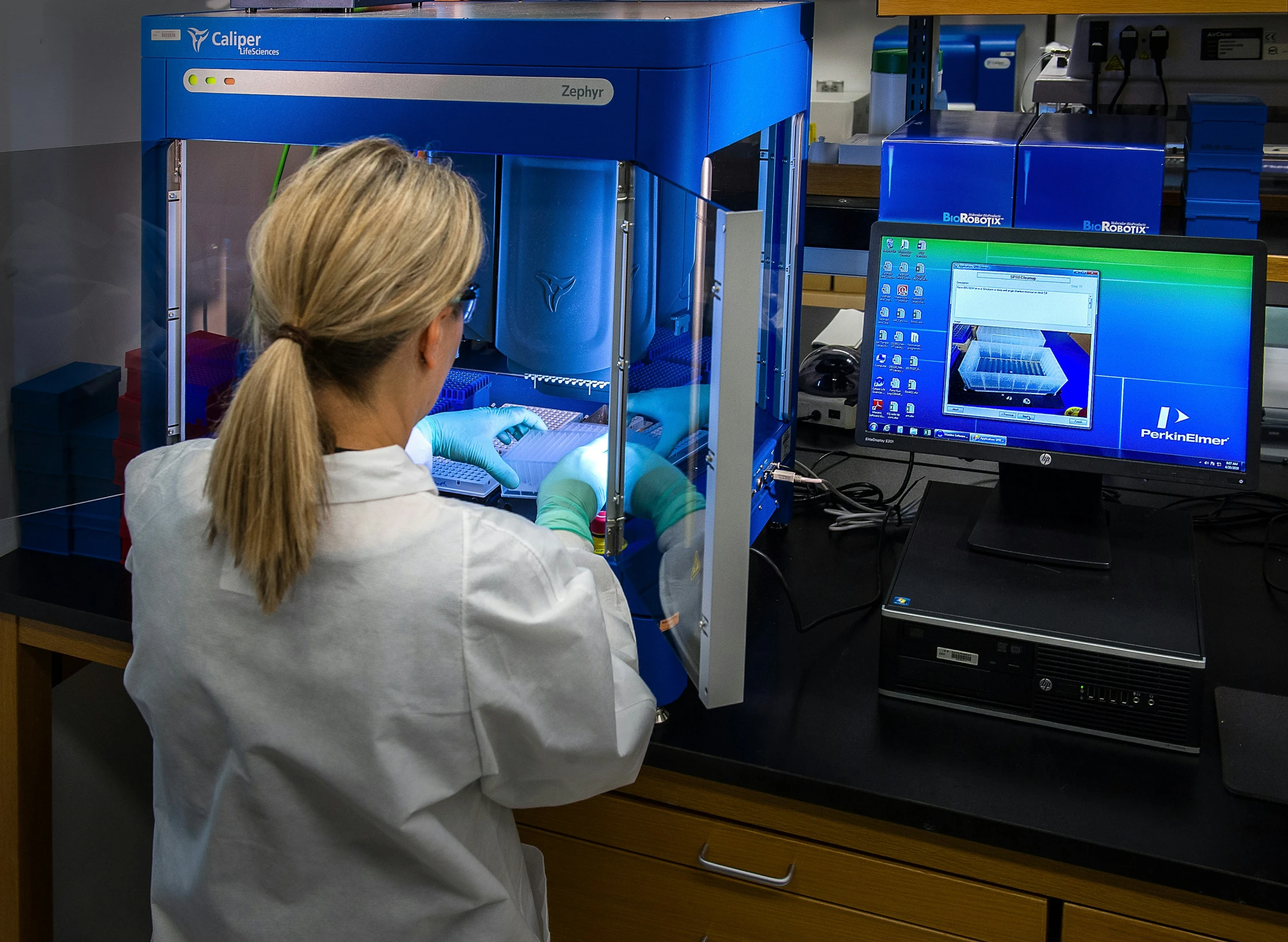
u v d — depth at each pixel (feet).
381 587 2.99
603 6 5.08
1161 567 4.64
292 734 3.06
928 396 4.96
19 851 5.42
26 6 6.17
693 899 4.48
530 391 5.48
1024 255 4.72
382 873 3.29
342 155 3.00
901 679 4.45
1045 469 5.06
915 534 4.95
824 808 4.11
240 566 3.02
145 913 6.66
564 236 4.70
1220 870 3.55
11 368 4.94
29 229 4.77
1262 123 5.38
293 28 4.68
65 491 5.20
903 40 8.59
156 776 3.52
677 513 4.26
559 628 3.14
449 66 4.47
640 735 3.58
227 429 2.89
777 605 5.20
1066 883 3.87
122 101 6.91
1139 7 5.15
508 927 3.44
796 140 5.67
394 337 2.98
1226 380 4.54
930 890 4.08
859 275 7.74
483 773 3.24
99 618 4.80
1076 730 4.26
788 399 6.10
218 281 5.19
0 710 5.29
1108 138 5.59
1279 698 4.39
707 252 3.84
